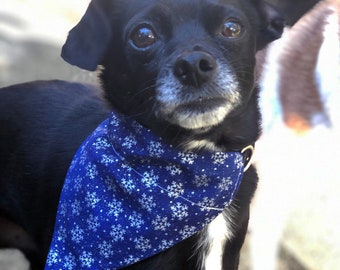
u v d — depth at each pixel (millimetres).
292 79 352
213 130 253
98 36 255
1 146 326
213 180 255
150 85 247
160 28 244
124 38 252
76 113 315
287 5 286
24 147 318
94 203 260
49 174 304
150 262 265
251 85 259
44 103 328
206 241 270
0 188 327
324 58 349
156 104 245
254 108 271
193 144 254
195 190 254
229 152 257
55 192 301
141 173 255
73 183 267
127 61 252
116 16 259
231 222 273
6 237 352
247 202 278
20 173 317
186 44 237
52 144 309
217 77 237
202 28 243
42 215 309
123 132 258
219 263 276
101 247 261
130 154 255
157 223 255
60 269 267
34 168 312
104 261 262
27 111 327
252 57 260
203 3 242
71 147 302
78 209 264
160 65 243
